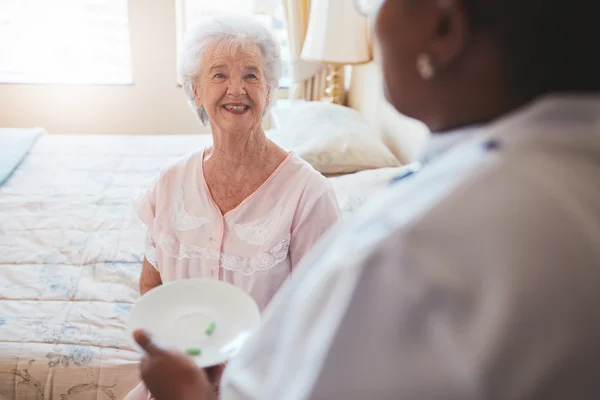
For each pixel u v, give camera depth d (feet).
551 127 1.31
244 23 4.10
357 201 5.69
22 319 4.90
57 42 11.77
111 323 4.94
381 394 1.26
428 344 1.23
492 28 1.32
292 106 9.43
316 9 8.26
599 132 1.29
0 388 4.45
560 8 1.28
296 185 4.12
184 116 12.46
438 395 1.20
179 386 1.97
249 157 4.14
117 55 12.03
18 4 11.32
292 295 1.63
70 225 6.42
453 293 1.21
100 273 5.61
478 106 1.43
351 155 7.01
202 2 11.60
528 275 1.15
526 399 1.16
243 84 3.96
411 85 1.50
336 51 8.07
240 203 4.14
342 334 1.31
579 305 1.15
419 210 1.29
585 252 1.17
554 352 1.15
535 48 1.31
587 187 1.23
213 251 4.14
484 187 1.25
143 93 12.15
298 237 4.12
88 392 4.49
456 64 1.40
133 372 4.52
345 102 11.12
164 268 4.32
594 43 1.29
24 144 8.55
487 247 1.19
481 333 1.17
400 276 1.25
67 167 8.07
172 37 11.68
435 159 1.53
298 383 1.39
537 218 1.19
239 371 1.69
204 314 2.82
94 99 12.10
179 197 4.27
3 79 11.80
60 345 4.65
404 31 1.43
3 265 5.62
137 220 6.61
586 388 1.18
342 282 1.34
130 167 8.21
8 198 7.00
